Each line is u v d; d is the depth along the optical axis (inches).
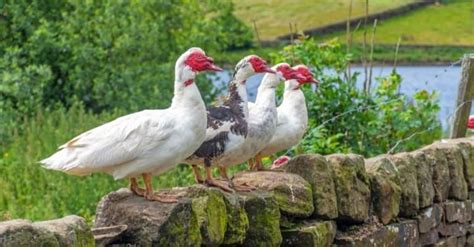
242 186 292.4
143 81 890.7
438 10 1225.4
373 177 339.0
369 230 331.3
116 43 893.8
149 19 924.6
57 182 550.9
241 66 301.7
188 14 953.5
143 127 251.0
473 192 410.6
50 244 211.9
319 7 1127.6
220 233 261.3
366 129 525.0
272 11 1131.9
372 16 1168.2
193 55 259.0
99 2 904.9
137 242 245.3
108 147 248.7
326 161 313.9
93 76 884.6
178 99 259.1
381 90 540.4
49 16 899.4
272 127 307.4
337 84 522.9
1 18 876.0
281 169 319.3
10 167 585.3
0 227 206.1
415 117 557.3
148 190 254.5
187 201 251.0
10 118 725.3
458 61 458.0
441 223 384.2
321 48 532.1
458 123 451.8
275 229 285.3
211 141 285.7
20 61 830.5
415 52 1159.0
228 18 1007.6
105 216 251.3
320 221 308.8
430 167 377.7
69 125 680.4
